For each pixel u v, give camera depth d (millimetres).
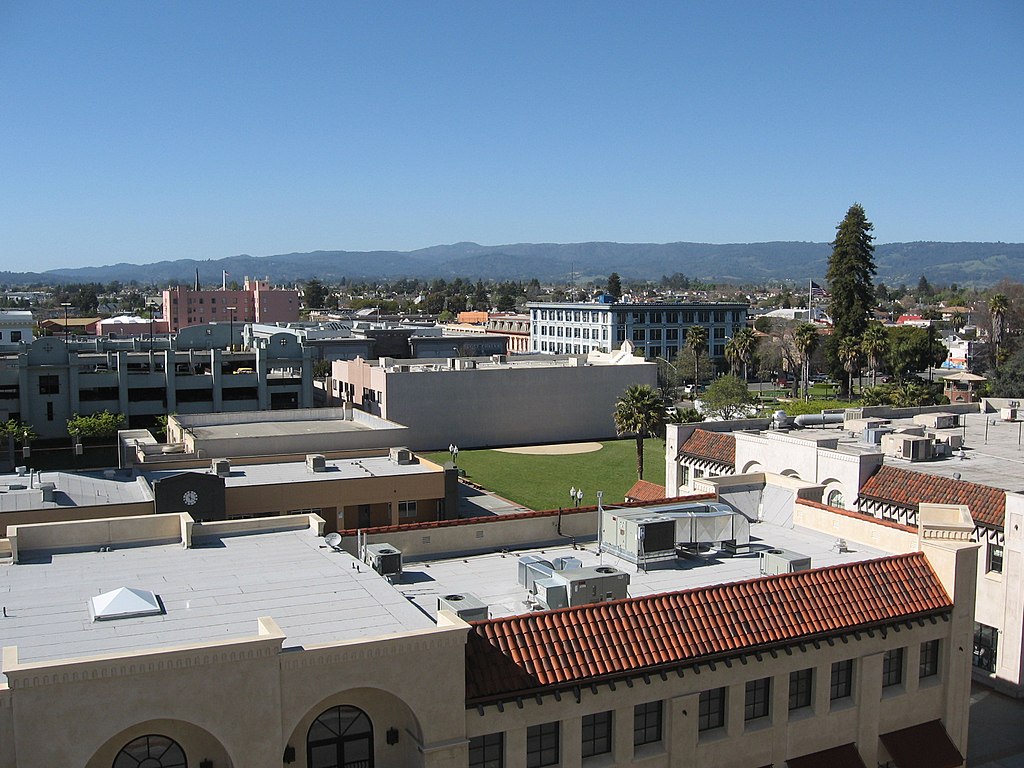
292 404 122000
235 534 31109
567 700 22938
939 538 30578
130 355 118000
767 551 31844
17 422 107250
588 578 26859
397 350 165750
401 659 20609
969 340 187375
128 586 25422
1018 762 34750
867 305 141125
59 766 17766
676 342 196625
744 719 25766
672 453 62812
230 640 19016
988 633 42375
